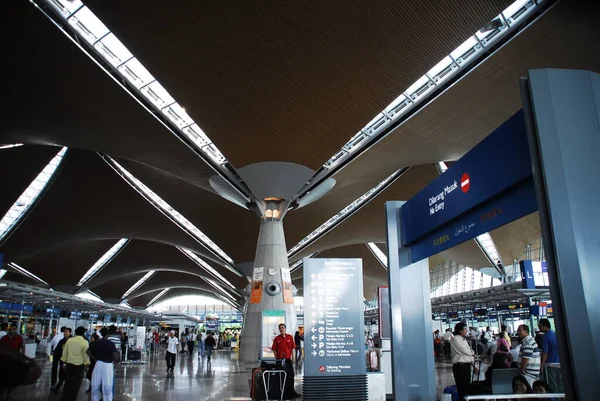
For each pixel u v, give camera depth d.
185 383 14.74
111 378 8.71
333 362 9.37
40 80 16.77
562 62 16.33
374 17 14.06
